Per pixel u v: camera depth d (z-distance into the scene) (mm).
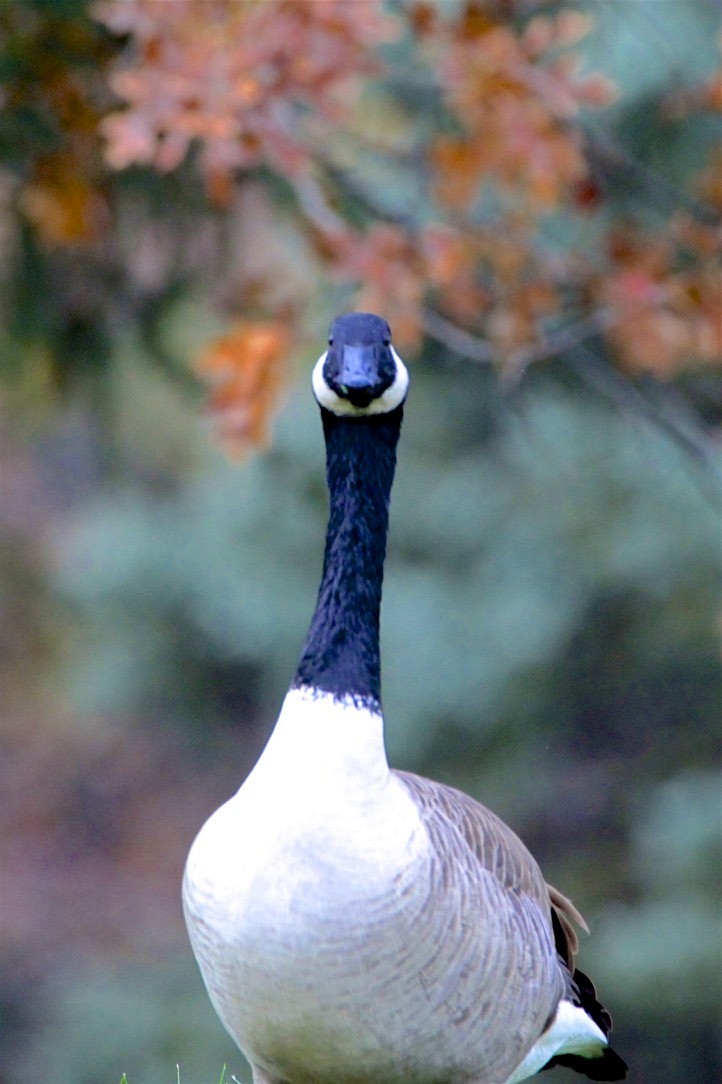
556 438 19938
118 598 23859
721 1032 22719
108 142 12523
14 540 31203
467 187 11492
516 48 11359
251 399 10984
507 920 6973
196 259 13688
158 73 10414
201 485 24812
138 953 27047
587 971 20984
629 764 24469
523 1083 21031
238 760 28125
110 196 13062
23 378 14328
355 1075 6879
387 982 6574
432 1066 6867
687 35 16016
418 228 12500
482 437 22203
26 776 30703
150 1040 23641
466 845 7031
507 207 12719
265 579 22781
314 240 11531
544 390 15820
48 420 16594
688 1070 23438
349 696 6777
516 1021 7074
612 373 13391
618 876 23750
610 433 19859
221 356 10984
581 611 21578
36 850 29844
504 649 21328
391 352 7512
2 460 31828
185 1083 22188
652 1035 23062
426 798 7215
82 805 30453
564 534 21328
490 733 21953
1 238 13305
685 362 13312
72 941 28266
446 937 6641
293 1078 7066
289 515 21750
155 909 28562
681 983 20547
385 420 7395
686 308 11820
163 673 25047
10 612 31031
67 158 12336
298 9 10469
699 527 20312
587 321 12055
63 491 31891
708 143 16047
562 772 24719
